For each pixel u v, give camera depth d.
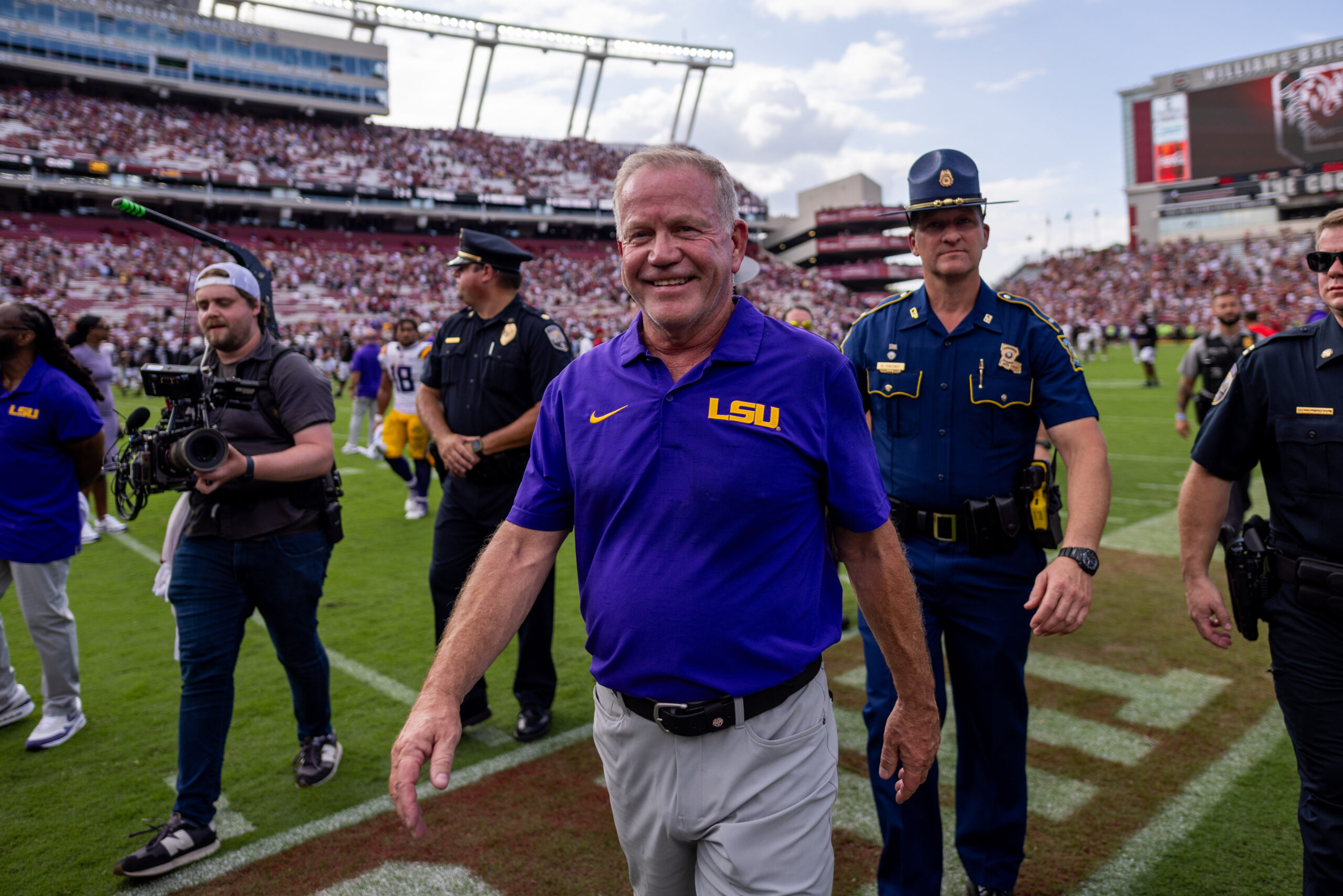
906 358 2.62
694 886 1.67
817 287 58.09
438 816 3.06
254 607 3.07
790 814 1.53
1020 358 2.51
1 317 3.41
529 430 3.55
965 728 2.57
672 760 1.54
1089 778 3.27
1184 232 57.91
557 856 2.80
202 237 3.09
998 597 2.49
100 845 2.90
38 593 3.58
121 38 46.22
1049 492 2.54
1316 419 2.09
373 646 4.84
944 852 2.88
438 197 49.88
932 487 2.55
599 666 1.60
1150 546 6.80
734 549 1.51
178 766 2.92
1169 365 28.81
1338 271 2.06
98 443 3.67
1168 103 57.50
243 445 2.97
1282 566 2.13
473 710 3.81
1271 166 54.56
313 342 31.45
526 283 47.97
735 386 1.54
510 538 1.67
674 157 1.55
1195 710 3.86
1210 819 2.96
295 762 3.36
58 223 41.59
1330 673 2.04
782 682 1.53
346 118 54.84
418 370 8.11
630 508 1.54
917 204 2.51
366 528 8.01
